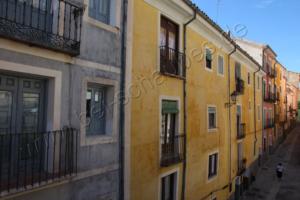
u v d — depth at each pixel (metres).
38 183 5.87
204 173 14.18
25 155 6.17
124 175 8.41
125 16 8.52
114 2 8.29
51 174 6.29
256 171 27.95
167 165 10.52
